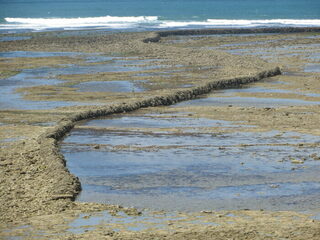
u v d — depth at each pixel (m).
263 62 63.22
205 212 20.58
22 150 28.94
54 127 34.03
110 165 27.23
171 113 39.91
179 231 18.34
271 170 26.25
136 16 183.38
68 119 36.62
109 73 57.59
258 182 24.53
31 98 45.03
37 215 20.09
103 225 19.02
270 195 22.81
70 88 49.62
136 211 20.62
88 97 45.41
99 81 53.09
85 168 26.81
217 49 80.81
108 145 30.97
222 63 63.09
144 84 51.28
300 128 34.75
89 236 17.84
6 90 48.72
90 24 144.00
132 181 24.81
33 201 21.55
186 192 23.30
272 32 110.12
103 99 44.41
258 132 33.72
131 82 52.34
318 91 47.72
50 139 30.94
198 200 22.27
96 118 38.34
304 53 73.69
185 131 34.12
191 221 19.48
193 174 25.75
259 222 19.30
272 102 43.69
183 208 21.34
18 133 32.91
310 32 109.31
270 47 82.12
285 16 172.25
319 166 26.83
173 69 59.75
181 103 44.03
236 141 31.62
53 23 152.25
